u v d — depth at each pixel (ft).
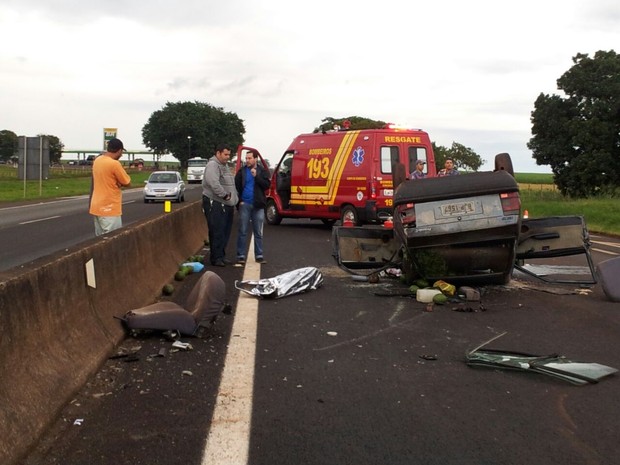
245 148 60.44
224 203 37.11
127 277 23.41
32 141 128.57
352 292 29.78
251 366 18.13
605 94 134.82
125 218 77.25
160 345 19.98
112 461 12.01
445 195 27.12
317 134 61.00
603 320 24.30
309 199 61.05
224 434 13.38
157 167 450.71
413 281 30.07
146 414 14.35
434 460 12.30
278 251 45.39
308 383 16.80
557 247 30.37
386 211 54.24
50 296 15.39
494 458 12.42
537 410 15.05
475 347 20.48
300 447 12.82
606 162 132.77
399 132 55.06
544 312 25.71
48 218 77.25
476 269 28.30
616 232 68.03
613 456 12.59
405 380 17.17
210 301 21.25
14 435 11.75
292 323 23.44
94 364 16.89
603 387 16.78
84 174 266.57
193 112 447.42
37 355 14.16
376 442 13.11
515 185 27.17
